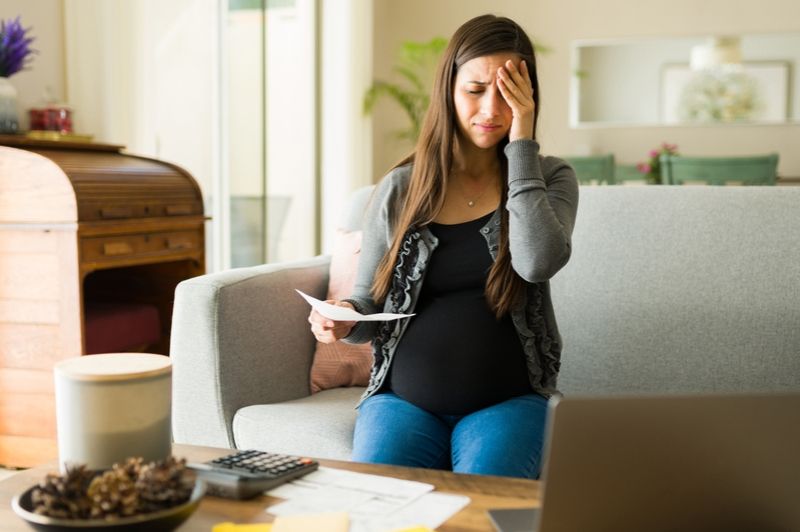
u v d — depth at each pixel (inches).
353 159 174.2
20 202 80.4
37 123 96.4
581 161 192.1
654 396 25.6
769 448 25.9
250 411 59.1
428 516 29.9
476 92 54.1
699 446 25.9
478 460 45.6
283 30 155.3
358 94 175.2
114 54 106.7
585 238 66.0
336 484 33.4
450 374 51.4
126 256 86.4
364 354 68.2
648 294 63.4
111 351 89.3
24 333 81.7
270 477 32.9
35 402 82.0
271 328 64.5
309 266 73.1
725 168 160.6
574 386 65.2
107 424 30.1
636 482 26.0
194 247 100.0
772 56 209.8
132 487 25.6
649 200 64.9
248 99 141.0
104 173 85.2
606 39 217.8
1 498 32.5
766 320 60.1
